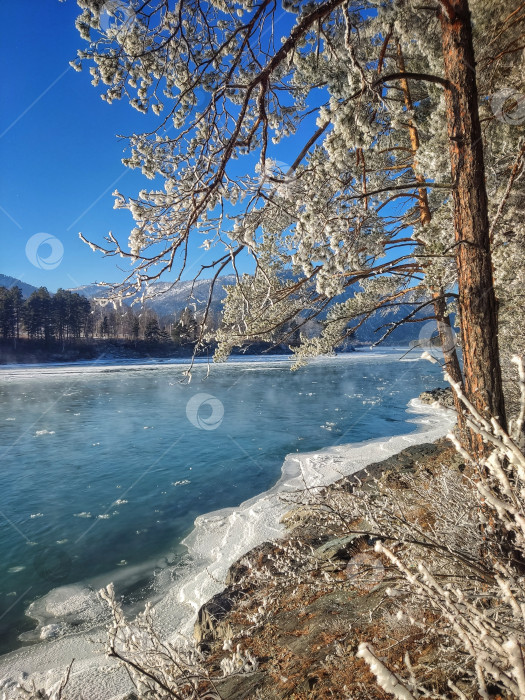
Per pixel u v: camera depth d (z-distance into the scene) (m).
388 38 3.42
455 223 2.93
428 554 2.27
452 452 9.88
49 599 7.61
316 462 14.77
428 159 4.50
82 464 16.62
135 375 55.94
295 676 3.15
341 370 59.41
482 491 1.22
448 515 2.50
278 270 5.84
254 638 4.18
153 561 8.85
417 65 6.10
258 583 4.00
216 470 15.17
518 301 4.76
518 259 4.25
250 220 2.94
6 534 10.39
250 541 8.29
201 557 8.66
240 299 5.65
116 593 7.70
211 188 2.62
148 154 3.14
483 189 2.79
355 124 3.00
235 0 3.07
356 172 3.74
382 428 20.72
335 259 3.30
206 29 3.40
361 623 3.47
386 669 0.86
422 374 50.19
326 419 23.97
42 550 9.56
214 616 5.20
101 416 27.20
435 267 4.93
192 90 3.35
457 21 2.81
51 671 5.55
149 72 3.14
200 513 11.34
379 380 45.06
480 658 1.10
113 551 9.44
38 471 15.78
